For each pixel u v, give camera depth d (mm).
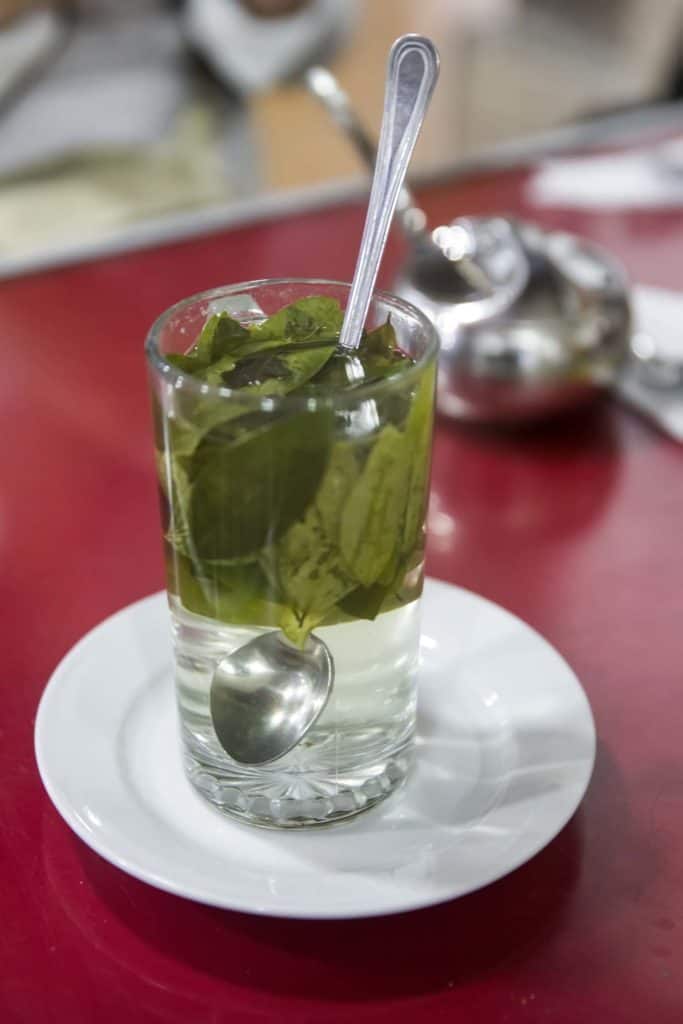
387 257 787
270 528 373
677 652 499
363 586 385
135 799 412
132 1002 370
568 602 525
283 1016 367
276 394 379
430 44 391
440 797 418
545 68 2035
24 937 387
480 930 389
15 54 1252
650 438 639
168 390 373
